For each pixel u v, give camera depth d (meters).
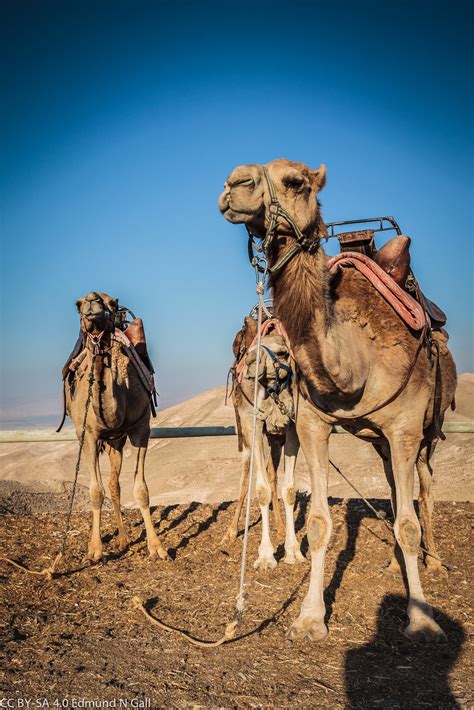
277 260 4.71
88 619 5.87
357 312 5.18
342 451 19.48
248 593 6.43
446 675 4.57
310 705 4.21
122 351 7.73
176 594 6.48
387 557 7.30
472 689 4.35
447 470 16.73
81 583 6.93
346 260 5.39
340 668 4.71
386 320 5.20
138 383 7.95
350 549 7.71
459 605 5.86
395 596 6.07
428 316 5.68
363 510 9.55
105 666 4.81
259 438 7.63
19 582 6.96
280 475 12.52
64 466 22.55
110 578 7.07
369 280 5.29
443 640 5.09
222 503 10.65
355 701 4.25
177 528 9.27
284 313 4.71
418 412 5.29
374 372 5.13
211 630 5.54
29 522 9.64
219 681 4.56
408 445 5.29
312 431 5.41
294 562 7.43
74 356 8.10
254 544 8.38
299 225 4.57
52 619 5.87
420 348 5.25
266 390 7.43
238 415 8.70
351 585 6.41
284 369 7.32
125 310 8.31
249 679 4.58
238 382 8.08
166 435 10.89
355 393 4.95
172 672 4.70
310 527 5.37
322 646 5.09
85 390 7.68
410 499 5.31
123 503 16.89
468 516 9.29
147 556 7.98
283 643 5.18
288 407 7.36
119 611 6.05
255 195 4.52
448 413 20.59
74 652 5.07
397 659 4.83
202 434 10.95
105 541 8.74
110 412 7.49
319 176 4.68
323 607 5.32
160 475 19.69
